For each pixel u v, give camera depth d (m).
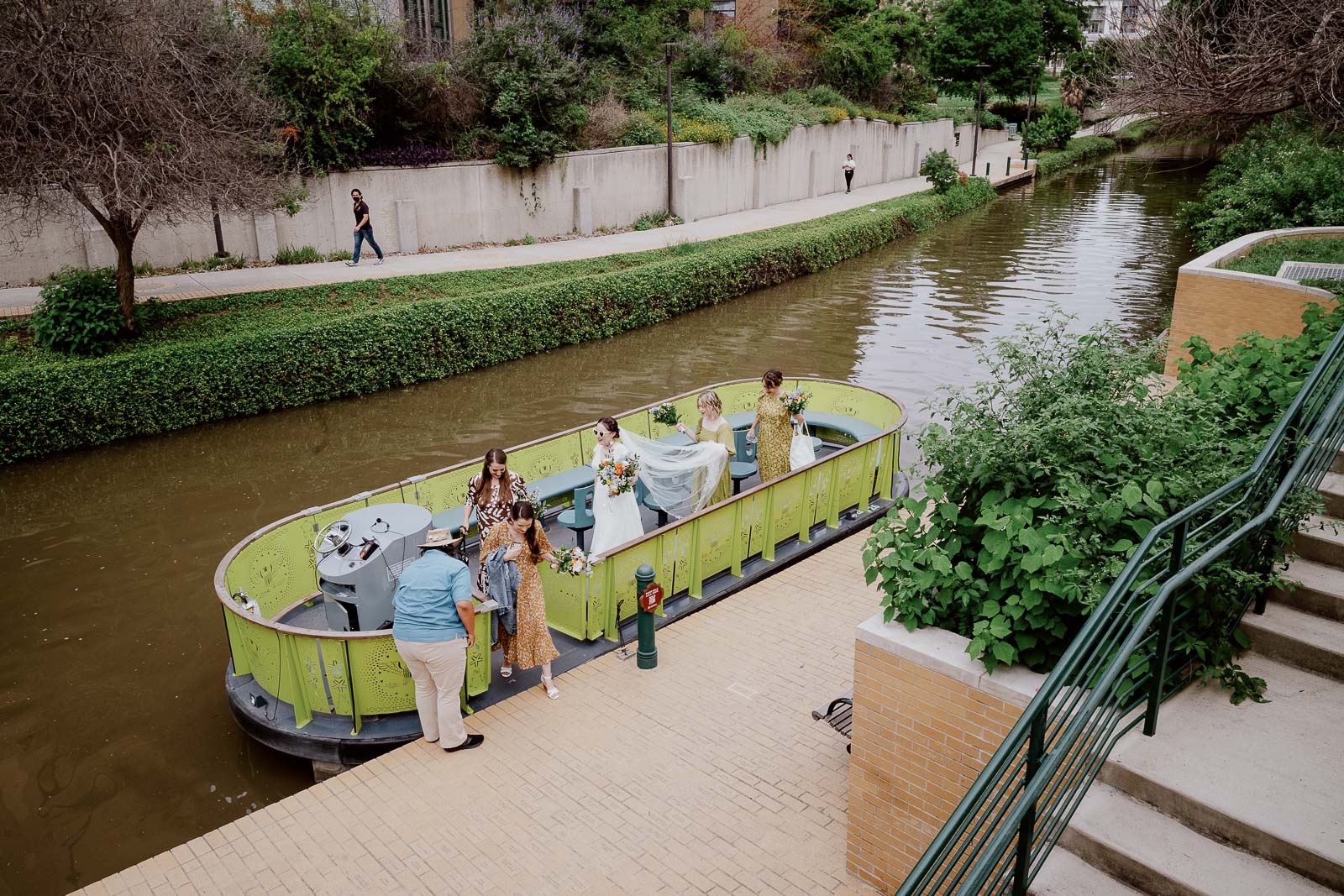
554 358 18.59
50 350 14.48
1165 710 4.17
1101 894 3.54
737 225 29.50
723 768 6.18
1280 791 3.65
